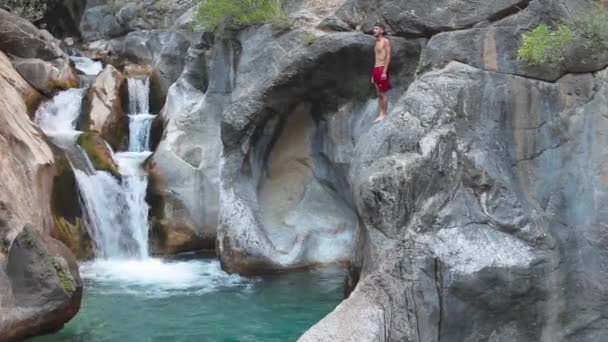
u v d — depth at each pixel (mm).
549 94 8711
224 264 13016
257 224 13102
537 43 8555
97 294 11664
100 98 15781
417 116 9289
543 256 8273
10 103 13492
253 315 10734
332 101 12945
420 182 8719
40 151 13023
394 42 11523
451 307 8141
